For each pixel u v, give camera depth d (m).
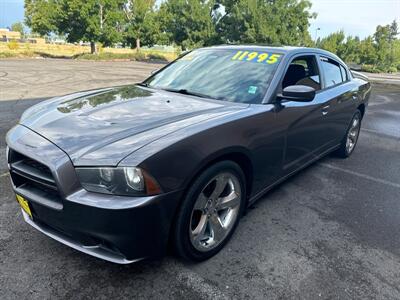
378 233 2.94
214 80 3.18
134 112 2.50
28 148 2.09
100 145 2.00
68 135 2.14
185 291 2.14
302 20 32.47
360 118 5.12
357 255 2.61
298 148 3.33
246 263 2.44
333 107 3.90
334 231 2.94
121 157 1.89
